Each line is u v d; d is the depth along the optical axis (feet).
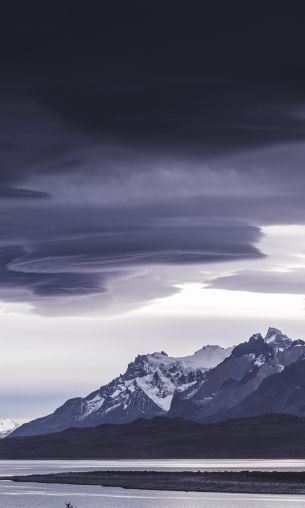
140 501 644.69
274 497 654.12
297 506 583.58
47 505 631.97
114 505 617.62
